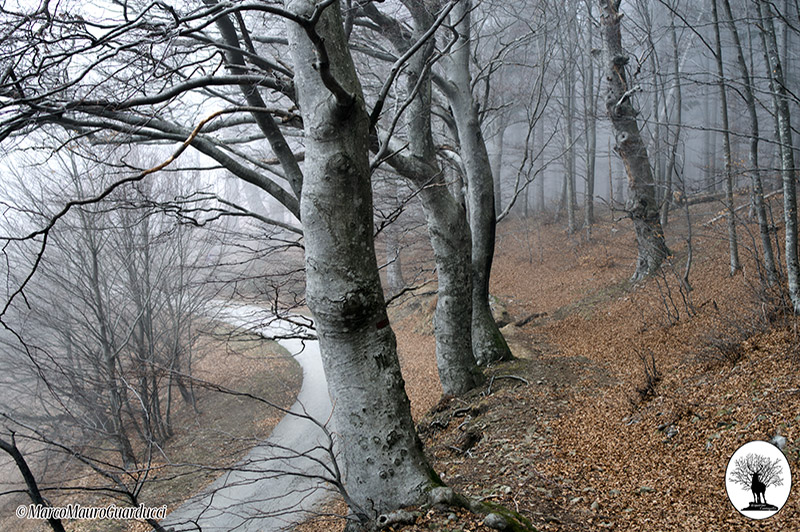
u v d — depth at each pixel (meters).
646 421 7.75
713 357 9.08
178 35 4.67
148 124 6.21
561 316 17.48
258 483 10.77
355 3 7.88
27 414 14.02
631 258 20.73
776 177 14.21
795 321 8.41
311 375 19.02
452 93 11.76
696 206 23.36
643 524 5.37
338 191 4.95
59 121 5.41
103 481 11.84
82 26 4.86
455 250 10.77
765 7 9.30
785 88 8.54
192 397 16.95
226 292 21.77
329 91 4.84
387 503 5.23
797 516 4.83
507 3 12.36
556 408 9.12
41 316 13.77
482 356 12.48
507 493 6.30
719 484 5.67
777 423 6.11
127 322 14.36
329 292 5.05
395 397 5.36
